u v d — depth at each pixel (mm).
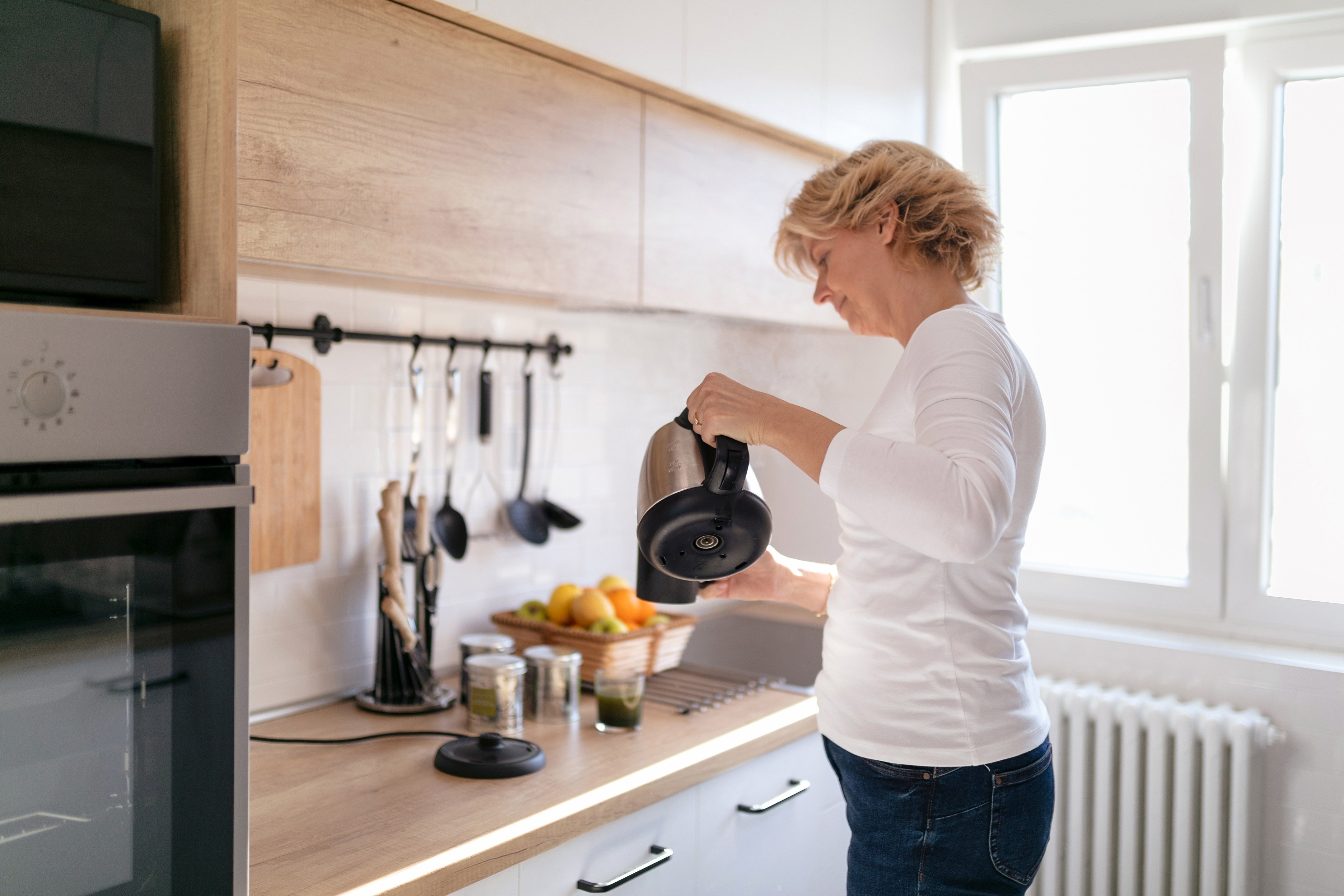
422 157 1363
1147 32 2346
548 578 2125
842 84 2193
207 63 955
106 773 841
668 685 1923
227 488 901
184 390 860
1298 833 2109
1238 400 2324
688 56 1741
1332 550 2277
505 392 2000
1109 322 2484
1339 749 2068
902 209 1210
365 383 1763
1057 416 2555
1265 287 2287
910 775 1130
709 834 1553
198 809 897
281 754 1500
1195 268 2346
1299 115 2283
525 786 1388
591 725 1675
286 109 1208
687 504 1137
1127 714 2135
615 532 2279
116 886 851
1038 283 2559
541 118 1530
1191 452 2371
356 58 1281
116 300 947
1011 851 1148
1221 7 2264
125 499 828
